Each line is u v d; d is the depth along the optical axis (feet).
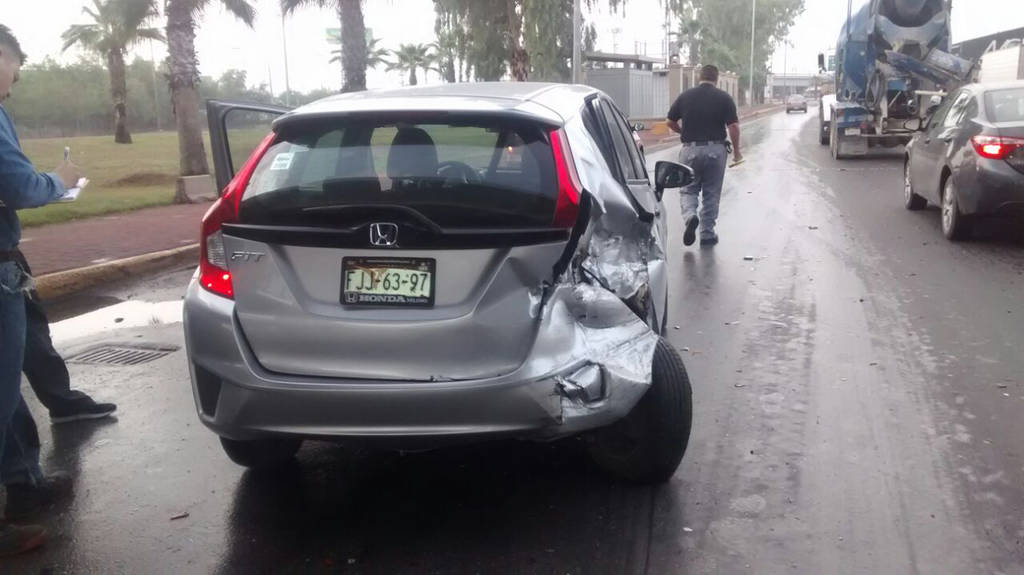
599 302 12.57
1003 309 24.08
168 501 14.35
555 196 12.00
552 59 100.89
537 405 11.70
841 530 12.71
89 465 15.87
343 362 11.92
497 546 12.57
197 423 17.84
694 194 34.47
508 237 11.70
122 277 33.04
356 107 12.91
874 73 68.85
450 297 11.77
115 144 157.99
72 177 13.12
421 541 12.80
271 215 12.29
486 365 11.72
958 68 65.92
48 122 261.85
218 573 12.17
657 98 165.58
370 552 12.55
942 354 20.47
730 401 17.89
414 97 13.53
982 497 13.57
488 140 12.49
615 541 12.59
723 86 235.40
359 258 11.93
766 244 34.86
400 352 11.75
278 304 12.12
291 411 11.96
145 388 20.16
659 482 14.23
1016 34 102.58
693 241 32.32
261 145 13.26
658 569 11.85
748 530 12.78
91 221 46.75
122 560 12.59
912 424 16.46
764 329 23.02
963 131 33.32
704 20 269.85
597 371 12.15
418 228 11.73
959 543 12.27
